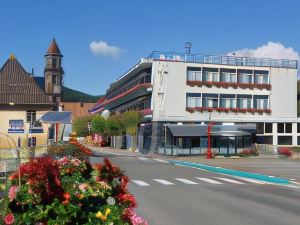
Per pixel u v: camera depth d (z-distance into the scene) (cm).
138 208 1365
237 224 1116
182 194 1750
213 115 6047
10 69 4722
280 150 5184
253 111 6181
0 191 730
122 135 7588
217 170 3206
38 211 591
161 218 1191
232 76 6188
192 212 1296
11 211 598
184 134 5516
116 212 629
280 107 6316
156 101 5894
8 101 4456
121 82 7944
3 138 4266
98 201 652
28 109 4500
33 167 620
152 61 5981
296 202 1544
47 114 3381
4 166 1528
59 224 586
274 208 1392
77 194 631
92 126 8900
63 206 597
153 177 2527
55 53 13050
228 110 6100
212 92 6075
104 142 8756
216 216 1229
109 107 9519
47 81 13012
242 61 6244
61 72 13125
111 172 727
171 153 5491
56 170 636
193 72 6044
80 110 13900
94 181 677
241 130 5731
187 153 5516
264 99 6275
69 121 3444
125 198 690
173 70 5962
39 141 4344
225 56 6184
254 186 2125
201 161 4341
